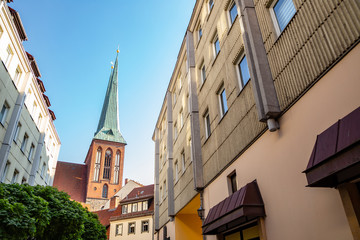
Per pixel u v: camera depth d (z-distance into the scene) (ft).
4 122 60.64
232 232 31.19
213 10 45.21
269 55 26.25
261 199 24.59
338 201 16.20
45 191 41.14
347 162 12.96
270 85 24.75
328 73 18.54
